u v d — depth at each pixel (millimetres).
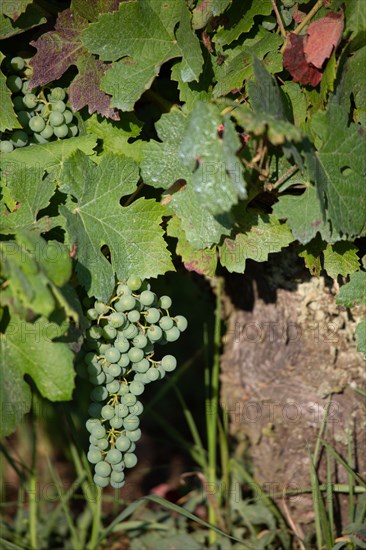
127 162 1003
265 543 1196
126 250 997
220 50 1019
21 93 1039
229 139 903
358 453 1206
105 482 1010
